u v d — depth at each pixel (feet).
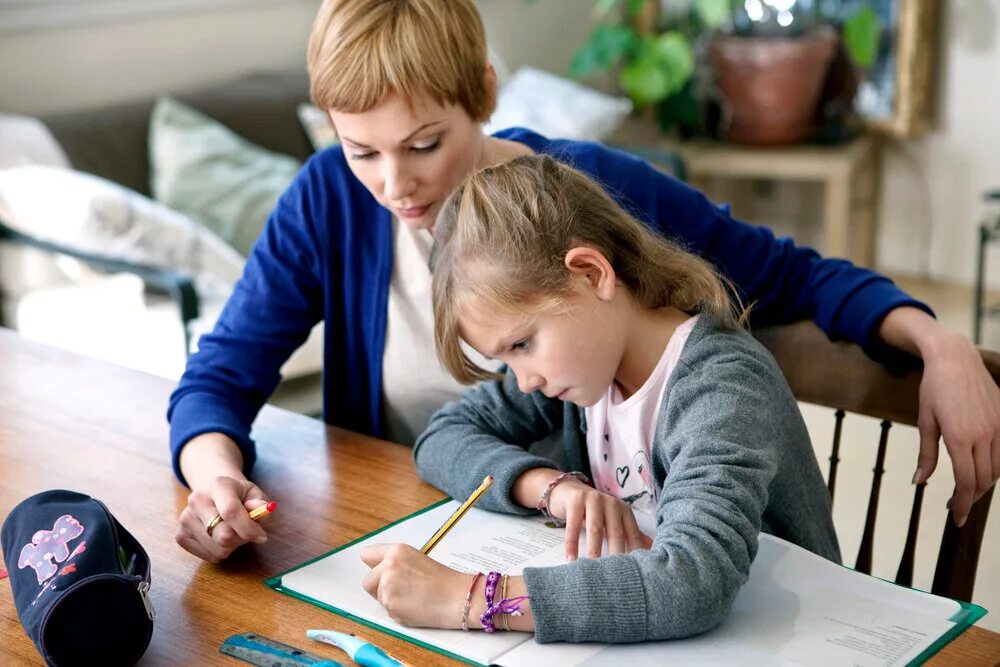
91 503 3.13
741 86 13.53
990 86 13.39
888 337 4.08
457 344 3.48
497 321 3.24
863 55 13.10
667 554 2.95
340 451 4.24
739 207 15.20
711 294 3.56
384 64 3.75
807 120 13.74
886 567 7.31
